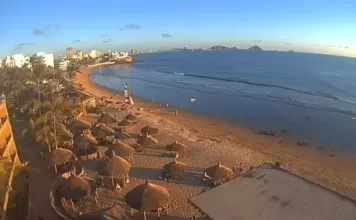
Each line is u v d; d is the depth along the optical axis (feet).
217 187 47.88
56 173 86.58
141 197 63.00
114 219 56.13
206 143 119.14
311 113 190.90
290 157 110.93
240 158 103.86
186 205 71.20
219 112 194.59
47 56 547.08
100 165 80.69
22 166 83.20
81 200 72.23
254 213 41.24
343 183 89.45
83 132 109.19
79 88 287.28
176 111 192.65
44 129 101.35
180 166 84.84
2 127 87.61
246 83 348.79
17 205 68.54
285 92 281.13
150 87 328.70
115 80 411.95
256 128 155.12
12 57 449.48
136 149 107.04
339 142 132.16
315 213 40.06
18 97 173.27
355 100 242.58
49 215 66.64
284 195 44.06
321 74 460.14
